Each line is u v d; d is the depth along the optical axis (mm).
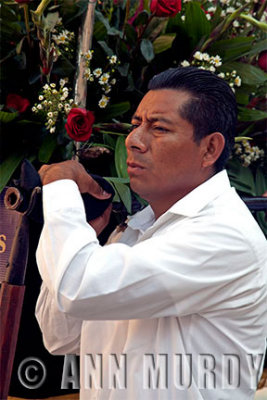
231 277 1093
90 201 1314
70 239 1096
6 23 2027
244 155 2365
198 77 1163
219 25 2191
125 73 2061
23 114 2059
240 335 1150
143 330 1162
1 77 2076
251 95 2480
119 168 1942
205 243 1088
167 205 1234
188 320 1136
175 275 1059
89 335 1267
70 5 1977
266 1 2402
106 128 2055
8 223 1659
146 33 2109
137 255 1062
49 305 1361
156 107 1156
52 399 1965
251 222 1171
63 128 1966
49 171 1222
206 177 1206
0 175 1933
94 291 1053
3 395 1190
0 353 1188
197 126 1147
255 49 2295
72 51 2074
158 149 1152
